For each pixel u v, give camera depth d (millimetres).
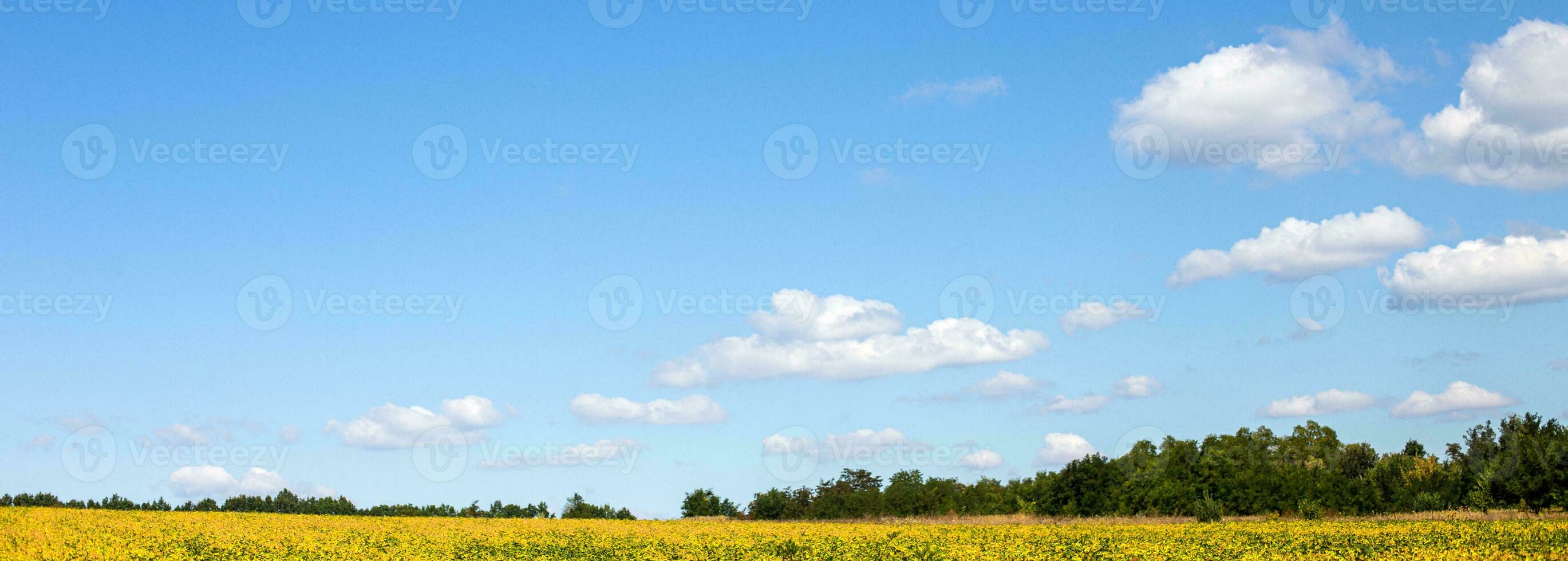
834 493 89188
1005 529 56656
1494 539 42000
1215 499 74938
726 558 42688
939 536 50594
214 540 44188
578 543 48906
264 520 58250
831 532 54656
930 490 91125
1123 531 53531
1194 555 40531
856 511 83500
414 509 81938
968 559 40344
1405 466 87750
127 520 53656
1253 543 44406
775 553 44500
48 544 39719
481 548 46688
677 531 55781
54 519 51406
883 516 82000
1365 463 97812
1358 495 73875
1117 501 78688
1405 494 74500
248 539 45281
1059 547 43375
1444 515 65438
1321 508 70875
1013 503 88375
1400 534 46188
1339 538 45344
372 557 40594
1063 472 82500
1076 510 78688
